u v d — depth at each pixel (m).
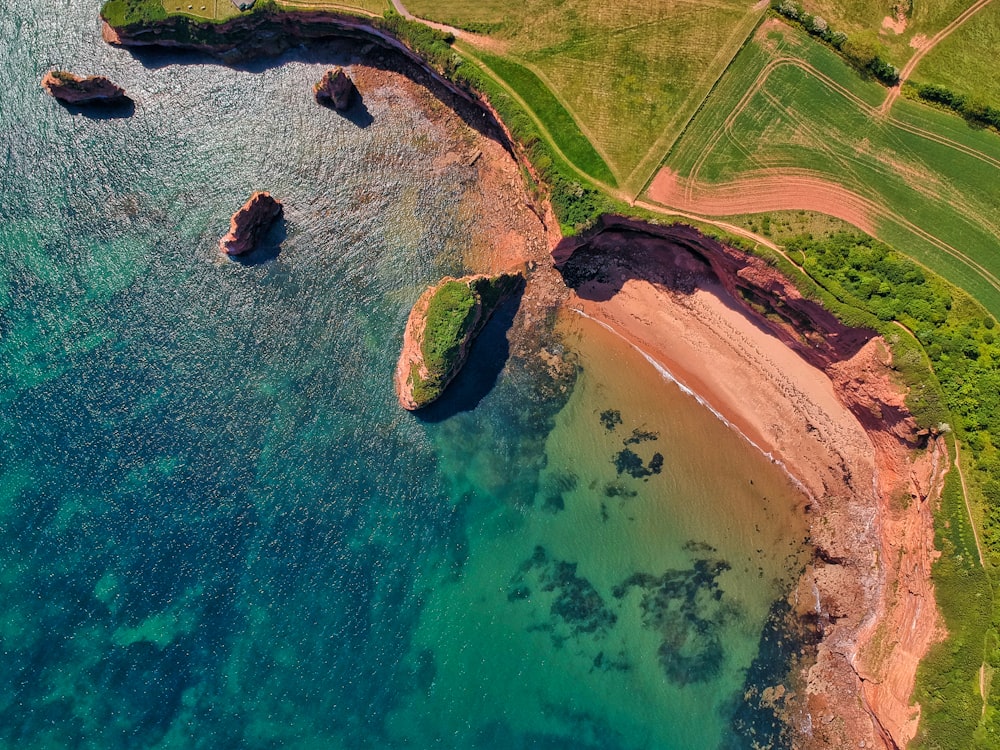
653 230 54.50
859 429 54.69
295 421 56.16
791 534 54.94
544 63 56.38
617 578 55.25
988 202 53.84
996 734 46.53
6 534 54.19
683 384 57.03
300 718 52.81
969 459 49.34
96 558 54.12
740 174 54.50
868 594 52.94
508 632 54.69
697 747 53.00
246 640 53.53
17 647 52.91
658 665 54.06
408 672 53.78
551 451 56.81
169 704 52.69
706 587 54.94
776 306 53.97
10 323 57.16
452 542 55.66
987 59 54.81
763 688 53.69
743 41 55.75
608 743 53.25
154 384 56.41
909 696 48.75
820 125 54.88
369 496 55.62
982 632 47.81
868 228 53.78
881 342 50.94
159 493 54.91
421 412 56.59
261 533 54.69
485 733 53.16
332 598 54.31
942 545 48.75
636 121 55.38
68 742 51.94
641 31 56.50
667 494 55.88
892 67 54.06
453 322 54.75
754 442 55.97
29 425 55.62
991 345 51.25
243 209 56.06
